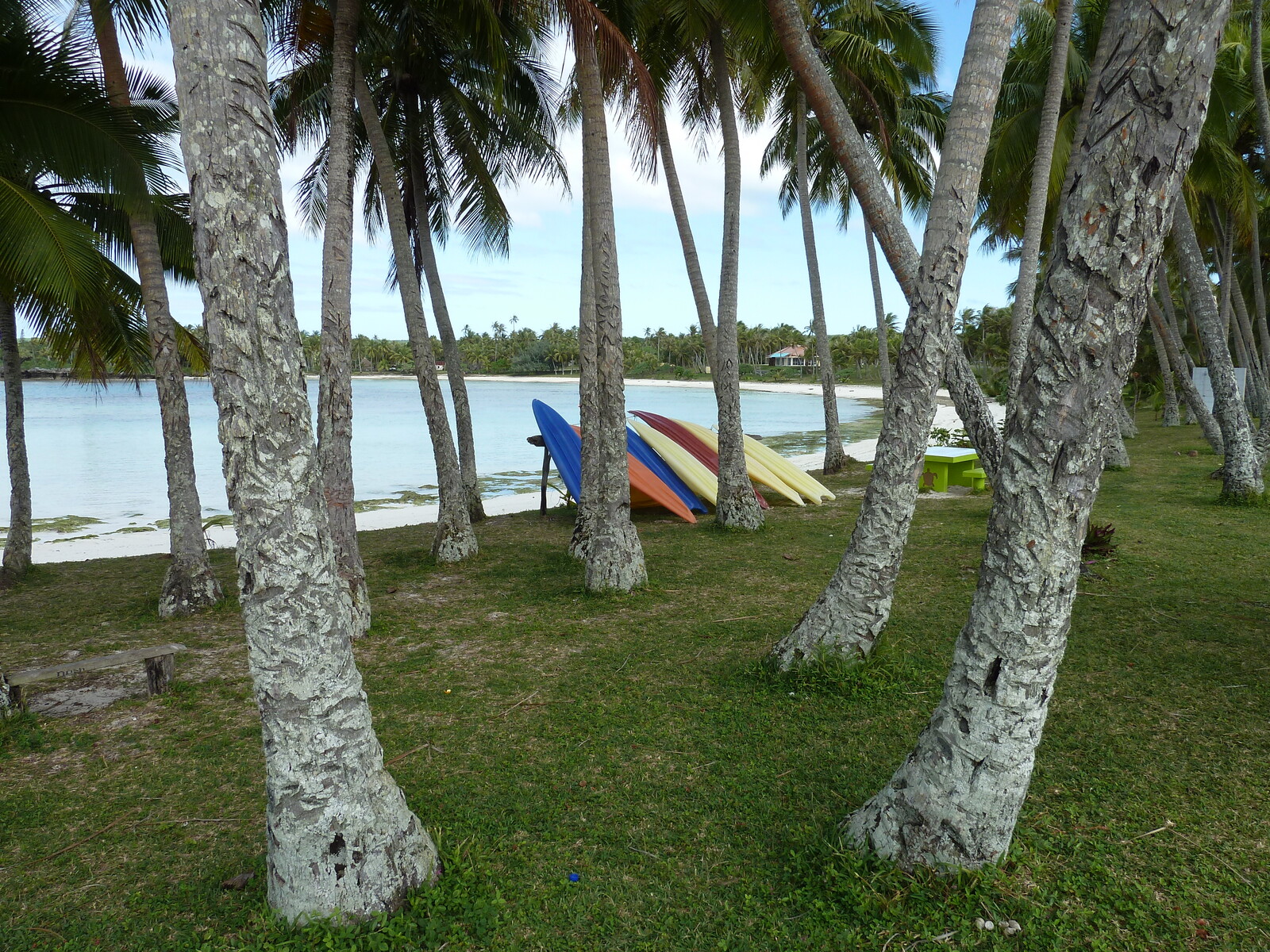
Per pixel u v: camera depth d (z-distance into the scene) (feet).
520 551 35.60
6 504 58.75
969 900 9.75
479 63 37.14
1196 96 7.84
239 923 10.02
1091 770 13.21
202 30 8.52
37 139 24.59
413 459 87.71
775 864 11.07
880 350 64.95
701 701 17.13
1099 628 20.51
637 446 49.47
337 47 25.21
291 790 9.54
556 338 444.14
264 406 9.07
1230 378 38.11
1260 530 32.01
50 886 11.03
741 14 27.76
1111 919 9.57
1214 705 15.64
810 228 59.82
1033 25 46.60
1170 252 75.97
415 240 46.83
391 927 9.50
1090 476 8.96
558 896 10.44
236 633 24.34
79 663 18.07
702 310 40.16
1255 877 10.25
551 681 18.79
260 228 8.85
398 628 23.65
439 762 14.62
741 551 33.24
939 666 18.49
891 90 53.62
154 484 69.15
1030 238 28.12
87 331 32.07
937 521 37.96
